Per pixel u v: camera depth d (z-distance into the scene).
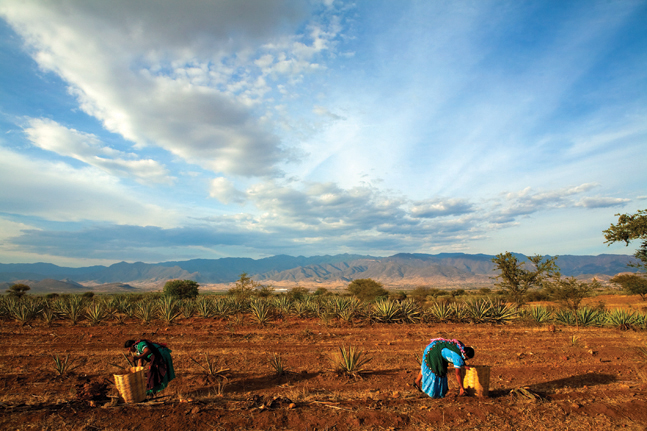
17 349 10.00
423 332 13.51
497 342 11.59
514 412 5.34
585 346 10.91
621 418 5.13
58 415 5.07
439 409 5.43
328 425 4.89
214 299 23.03
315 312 19.02
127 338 11.76
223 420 5.00
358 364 7.66
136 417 5.07
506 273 20.48
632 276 33.84
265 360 8.78
